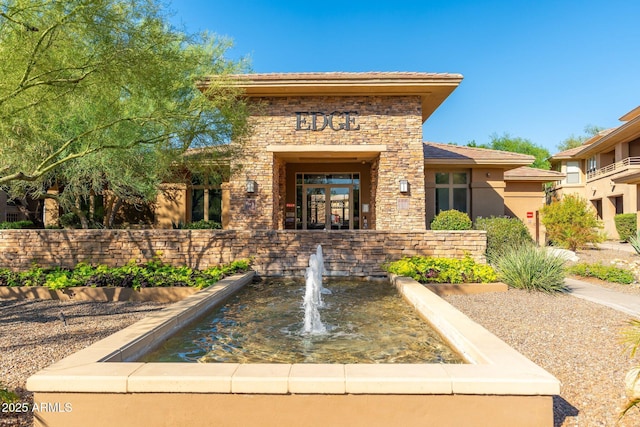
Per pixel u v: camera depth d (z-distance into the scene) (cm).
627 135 2517
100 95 705
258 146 1441
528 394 312
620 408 365
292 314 702
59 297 865
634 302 788
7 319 693
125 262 1120
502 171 1883
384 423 313
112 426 319
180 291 858
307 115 1446
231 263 1099
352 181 1864
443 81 1358
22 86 609
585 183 3219
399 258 1133
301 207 1873
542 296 852
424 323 642
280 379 316
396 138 1441
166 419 318
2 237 1118
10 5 565
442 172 1914
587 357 489
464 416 313
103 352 392
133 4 628
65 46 620
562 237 1742
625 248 1950
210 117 884
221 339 556
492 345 423
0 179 743
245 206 1436
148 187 1194
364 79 1355
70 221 1722
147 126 870
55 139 935
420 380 314
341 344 534
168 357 480
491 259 1122
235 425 316
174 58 736
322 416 314
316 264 1118
